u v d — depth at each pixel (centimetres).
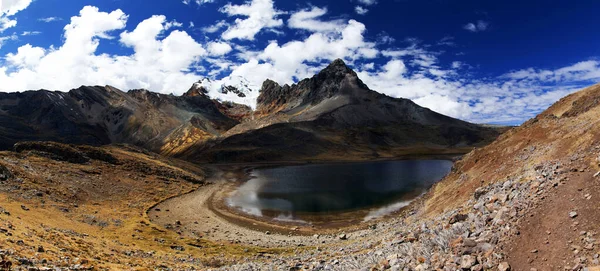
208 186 14925
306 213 9644
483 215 2203
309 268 2848
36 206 6619
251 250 5562
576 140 3878
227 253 5238
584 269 1344
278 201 11562
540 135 5419
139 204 9938
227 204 11162
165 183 13400
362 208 9869
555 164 2711
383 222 7769
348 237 6375
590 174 1898
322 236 6969
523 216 1859
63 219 6022
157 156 18862
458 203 4991
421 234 2638
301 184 15550
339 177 17575
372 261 2383
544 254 1552
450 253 1891
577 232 1559
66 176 10231
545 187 2034
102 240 4681
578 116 5125
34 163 10381
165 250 5119
